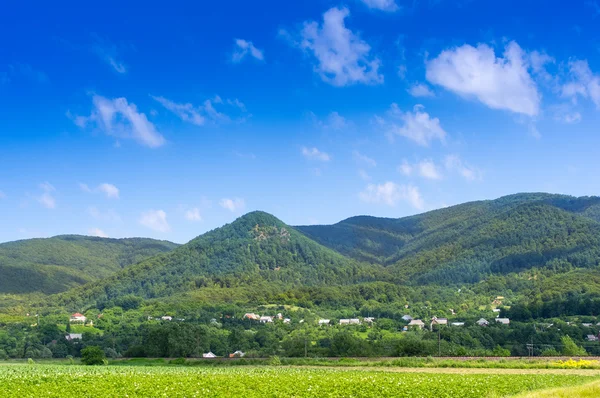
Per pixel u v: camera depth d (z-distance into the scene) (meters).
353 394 37.69
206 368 71.56
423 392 38.09
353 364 76.88
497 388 40.56
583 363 70.44
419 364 73.81
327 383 43.62
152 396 37.31
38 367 74.50
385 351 97.06
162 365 84.38
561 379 49.91
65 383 45.84
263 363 83.38
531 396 32.03
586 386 36.34
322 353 100.50
